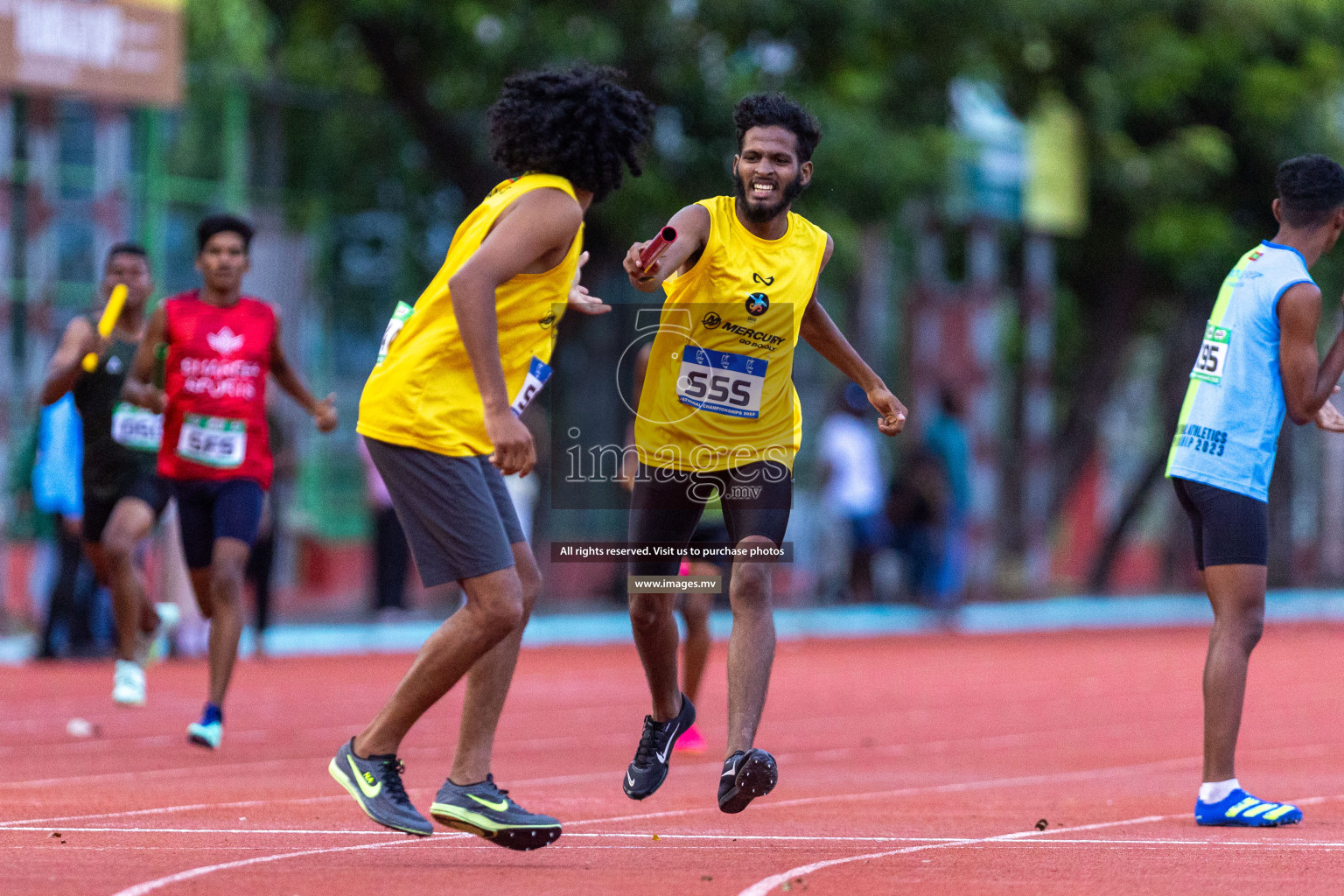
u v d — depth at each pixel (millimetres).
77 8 56656
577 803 22094
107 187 68938
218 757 27328
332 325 77500
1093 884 15703
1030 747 30688
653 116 16875
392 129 76625
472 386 16453
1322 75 87062
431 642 16438
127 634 30016
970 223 83188
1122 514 94500
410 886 15133
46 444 45344
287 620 62312
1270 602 91375
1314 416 21156
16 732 30750
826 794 23531
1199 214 85875
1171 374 94438
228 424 27672
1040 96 82375
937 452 69875
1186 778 26109
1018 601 82812
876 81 68312
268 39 69562
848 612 70250
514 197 16219
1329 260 89375
